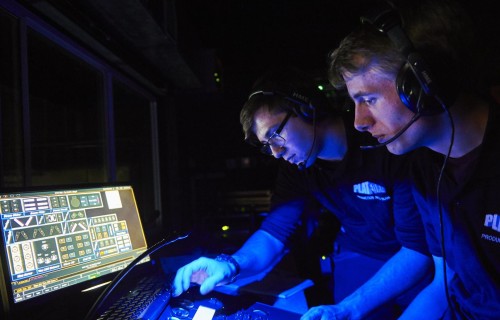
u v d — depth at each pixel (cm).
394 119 67
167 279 119
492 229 74
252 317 100
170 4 202
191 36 288
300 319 99
